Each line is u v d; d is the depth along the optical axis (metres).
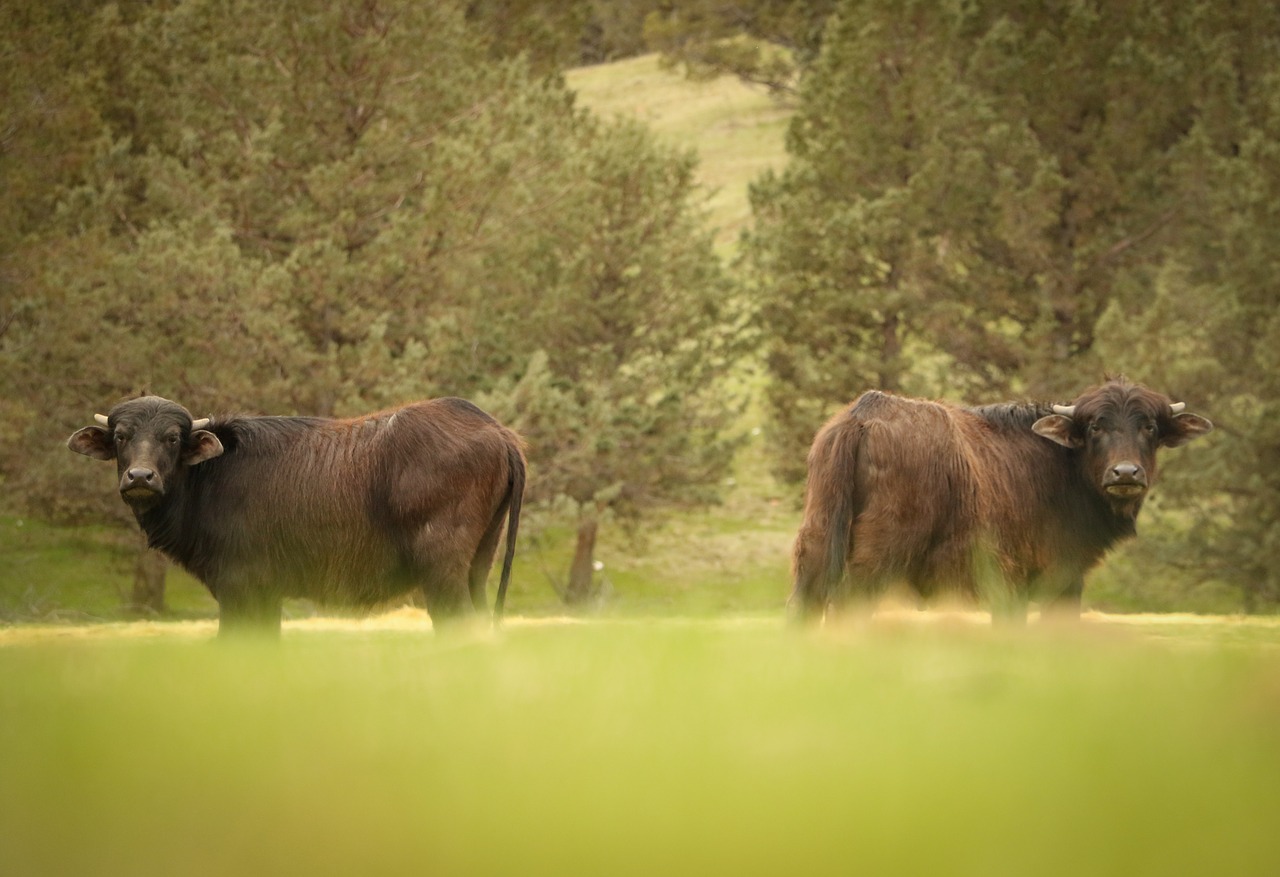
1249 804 8.59
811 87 153.88
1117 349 120.94
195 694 14.07
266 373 108.81
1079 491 43.72
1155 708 12.16
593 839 7.99
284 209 115.62
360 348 108.00
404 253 112.81
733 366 148.12
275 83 115.69
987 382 140.50
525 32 185.50
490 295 129.12
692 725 11.39
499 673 15.16
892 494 37.75
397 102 119.06
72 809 8.98
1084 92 141.38
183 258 103.25
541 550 144.62
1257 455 117.62
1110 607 126.12
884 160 144.88
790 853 7.66
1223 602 124.88
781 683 13.98
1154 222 139.62
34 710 12.92
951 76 142.12
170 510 38.62
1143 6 144.12
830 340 143.88
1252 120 141.25
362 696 13.54
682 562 150.75
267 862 7.82
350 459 38.75
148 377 106.19
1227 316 121.06
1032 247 134.00
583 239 134.75
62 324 105.31
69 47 114.50
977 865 7.42
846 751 10.20
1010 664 16.94
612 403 132.88
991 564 38.91
